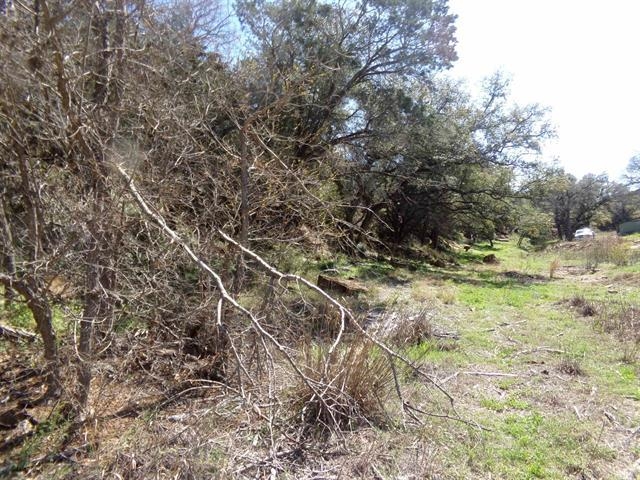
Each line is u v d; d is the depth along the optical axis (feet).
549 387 16.16
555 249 94.73
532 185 64.49
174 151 12.24
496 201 69.05
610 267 52.75
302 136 24.14
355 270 42.19
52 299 10.61
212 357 13.55
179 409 12.08
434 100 55.06
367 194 46.62
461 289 40.09
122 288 11.56
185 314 12.01
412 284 41.42
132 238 10.91
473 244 127.54
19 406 11.14
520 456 11.31
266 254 16.02
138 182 10.44
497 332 24.22
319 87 33.81
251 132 14.42
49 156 10.78
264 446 10.78
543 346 21.49
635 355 19.40
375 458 10.59
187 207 13.60
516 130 60.85
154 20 11.25
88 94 10.60
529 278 50.24
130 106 10.85
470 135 56.34
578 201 171.94
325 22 33.55
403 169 50.52
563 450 11.71
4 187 9.90
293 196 14.83
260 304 13.92
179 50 12.21
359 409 12.17
